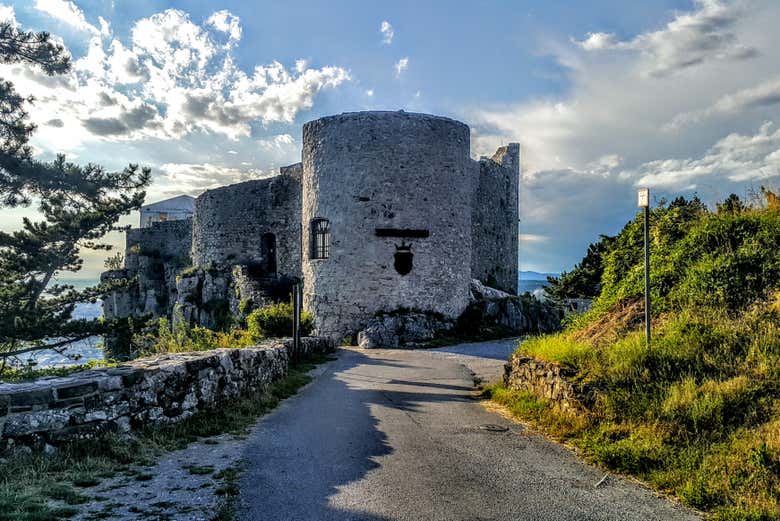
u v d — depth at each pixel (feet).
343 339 68.33
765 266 26.91
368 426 24.22
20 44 61.82
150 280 134.62
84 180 66.74
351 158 70.33
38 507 12.82
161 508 13.66
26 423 16.14
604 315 34.12
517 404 27.63
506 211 118.83
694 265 30.42
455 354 55.67
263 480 16.33
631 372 22.43
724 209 34.81
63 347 66.44
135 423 19.36
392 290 69.15
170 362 22.38
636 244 38.32
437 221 71.36
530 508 14.83
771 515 13.52
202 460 18.06
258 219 104.42
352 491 15.75
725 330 23.40
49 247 67.72
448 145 72.74
